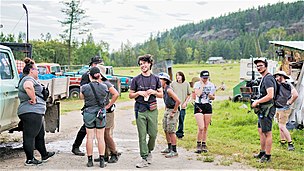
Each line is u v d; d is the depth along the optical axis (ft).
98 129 21.24
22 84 21.12
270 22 606.14
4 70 22.39
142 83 21.12
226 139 31.32
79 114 50.21
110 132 22.26
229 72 204.85
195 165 22.03
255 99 24.14
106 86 21.30
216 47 459.73
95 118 20.93
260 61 22.26
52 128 27.71
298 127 35.63
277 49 48.26
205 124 25.44
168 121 23.94
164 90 24.08
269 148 22.41
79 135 24.30
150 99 21.13
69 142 29.89
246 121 40.45
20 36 55.62
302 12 599.98
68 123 41.73
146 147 21.62
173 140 24.23
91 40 230.48
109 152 22.93
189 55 444.14
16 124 23.99
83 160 23.13
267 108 21.99
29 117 21.13
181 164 22.27
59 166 21.50
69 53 180.65
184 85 31.01
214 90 25.36
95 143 28.66
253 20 641.40
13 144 28.94
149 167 21.53
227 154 24.88
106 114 21.90
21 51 33.96
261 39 411.54
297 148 27.45
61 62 183.83
